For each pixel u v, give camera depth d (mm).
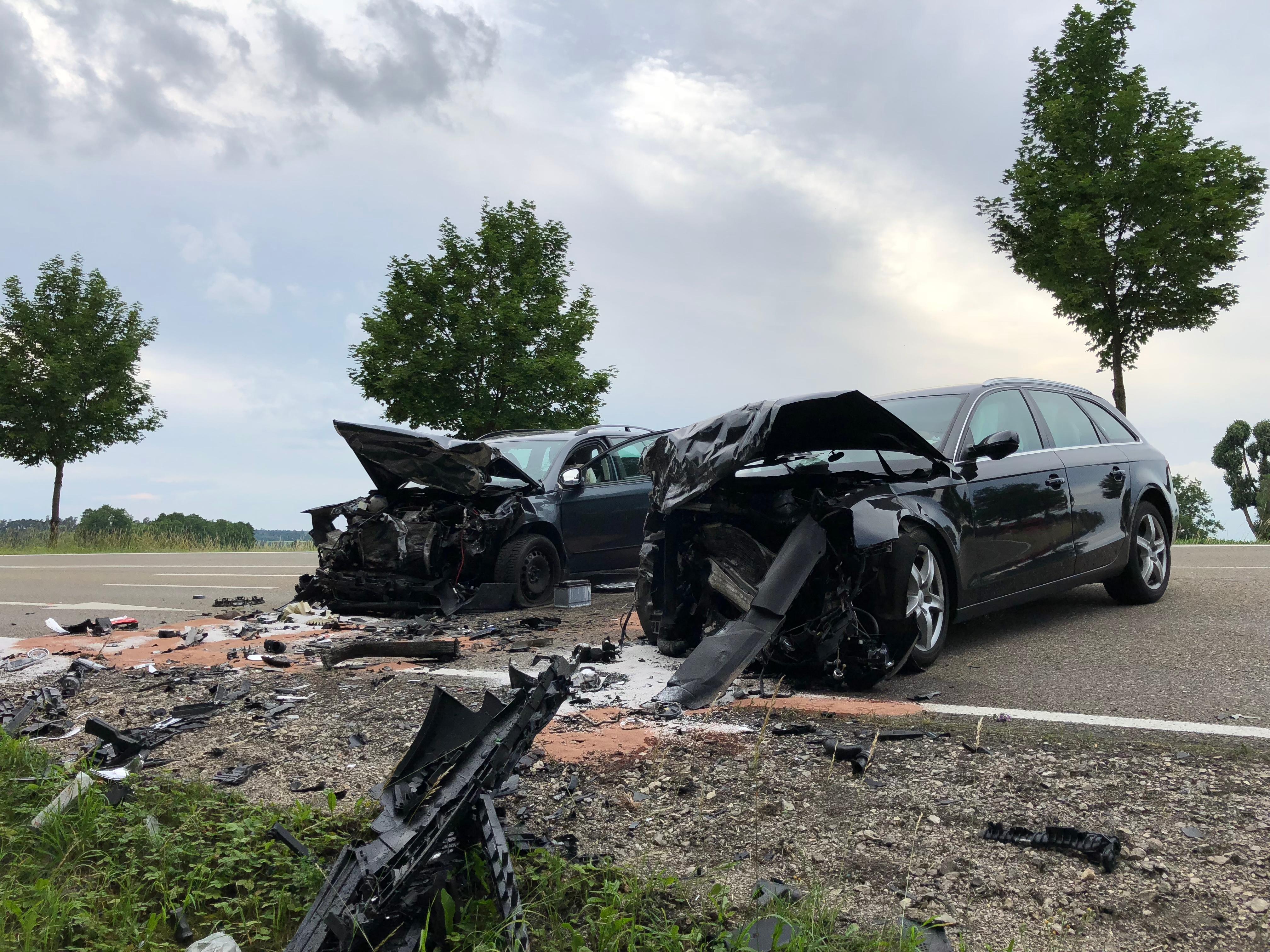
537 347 22078
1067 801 2920
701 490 4641
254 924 2316
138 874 2639
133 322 27250
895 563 4438
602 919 2229
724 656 4090
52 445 25406
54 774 3457
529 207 22922
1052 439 6176
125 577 13836
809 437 4785
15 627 8180
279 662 5664
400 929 2115
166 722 4434
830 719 3945
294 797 3338
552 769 3428
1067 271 16812
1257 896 2289
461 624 7297
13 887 2494
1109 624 6086
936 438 5418
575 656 5363
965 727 3752
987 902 2342
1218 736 3547
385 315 21484
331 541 8523
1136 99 16156
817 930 2180
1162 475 7004
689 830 2850
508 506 8125
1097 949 2117
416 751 2535
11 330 26125
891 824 2814
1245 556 10836
